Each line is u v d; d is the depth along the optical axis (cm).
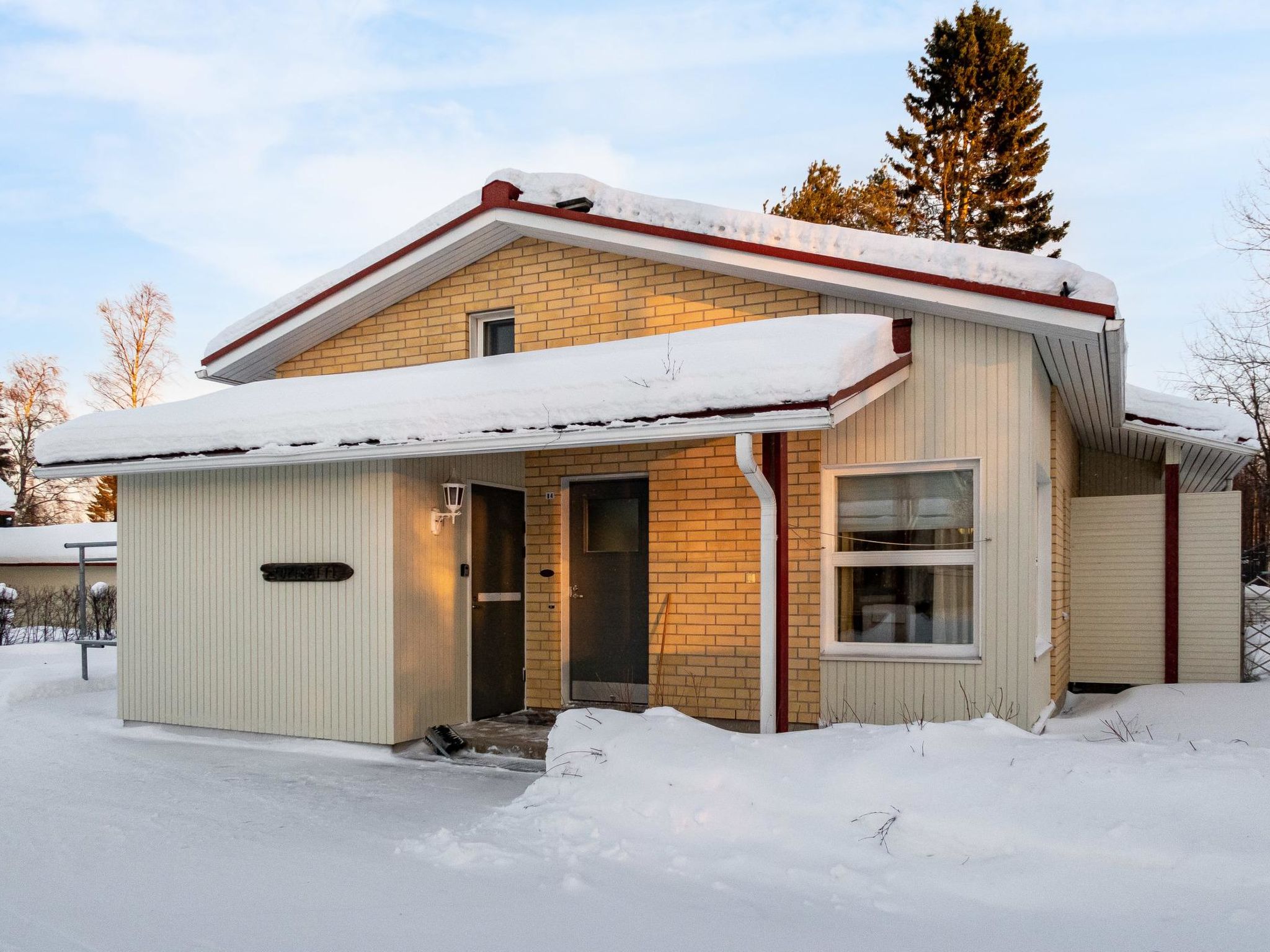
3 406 4406
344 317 984
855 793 490
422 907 419
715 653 784
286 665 826
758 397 564
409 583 789
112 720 973
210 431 794
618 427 607
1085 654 1115
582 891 433
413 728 785
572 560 903
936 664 688
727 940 375
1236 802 427
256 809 607
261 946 379
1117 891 392
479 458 870
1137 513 1100
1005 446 675
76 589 2428
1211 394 2469
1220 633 1057
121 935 393
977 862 428
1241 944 344
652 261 838
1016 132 3009
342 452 721
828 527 737
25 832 559
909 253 699
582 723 614
